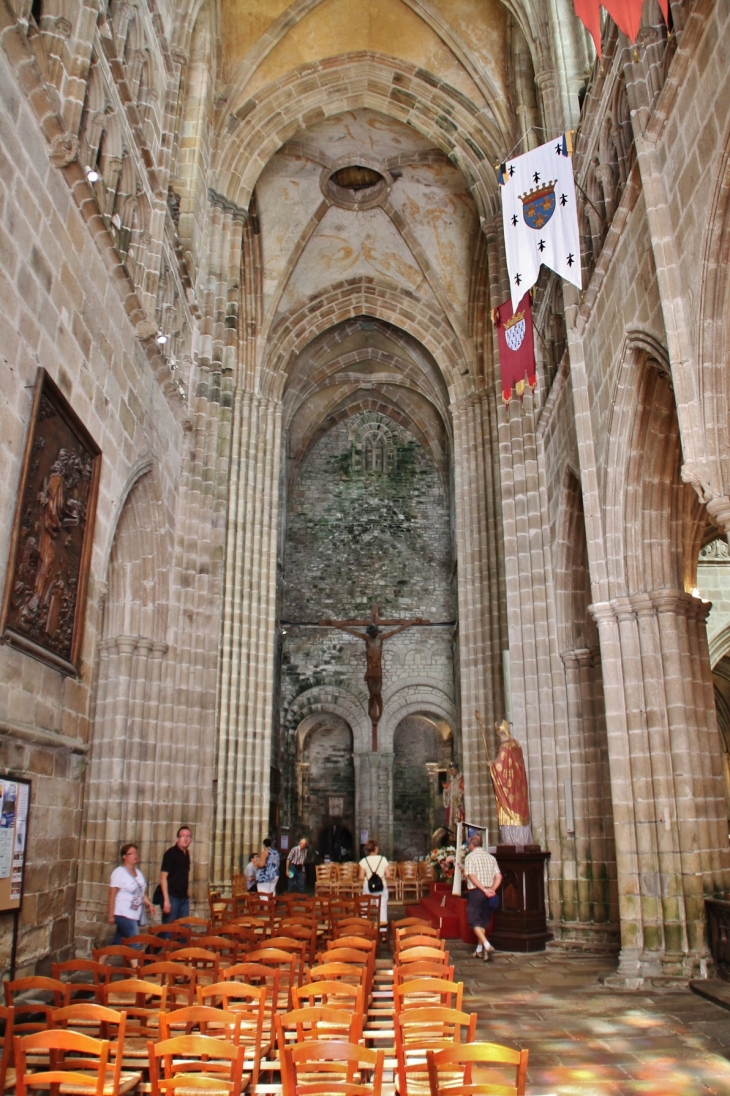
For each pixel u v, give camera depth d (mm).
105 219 11383
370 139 24719
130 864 10664
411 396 35656
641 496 12594
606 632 12586
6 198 8695
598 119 13375
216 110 20609
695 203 9445
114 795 14055
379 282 28188
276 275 27094
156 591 15406
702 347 9336
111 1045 5406
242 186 21156
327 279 28172
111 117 12320
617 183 12828
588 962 13383
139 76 14398
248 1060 6285
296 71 21203
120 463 12805
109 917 10422
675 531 12656
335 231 27453
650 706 11953
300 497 36000
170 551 16188
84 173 10461
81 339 10977
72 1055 6363
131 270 13484
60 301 10242
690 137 9594
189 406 17531
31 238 9352
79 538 10766
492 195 21422
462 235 26750
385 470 36406
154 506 15195
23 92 9125
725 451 9172
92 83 11531
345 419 36875
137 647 14945
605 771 15695
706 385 9320
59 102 9859
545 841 16234
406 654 33938
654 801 11688
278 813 30812
